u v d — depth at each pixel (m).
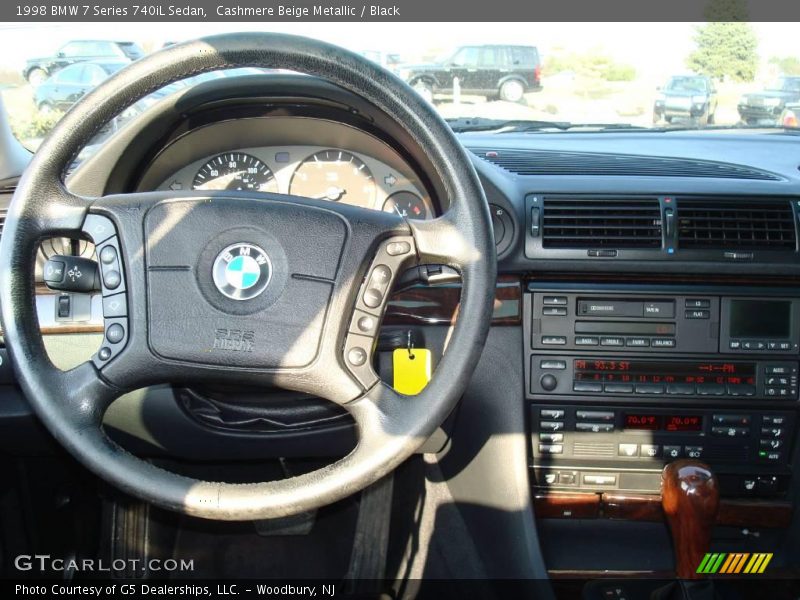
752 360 2.17
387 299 1.45
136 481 1.37
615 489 2.25
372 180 2.13
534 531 2.16
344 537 2.55
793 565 2.33
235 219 1.45
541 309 2.15
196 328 1.44
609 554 2.38
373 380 1.42
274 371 1.44
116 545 2.38
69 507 2.43
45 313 1.92
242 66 1.40
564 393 2.18
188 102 1.86
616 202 2.11
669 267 2.12
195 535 2.54
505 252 2.09
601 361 2.17
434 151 1.40
